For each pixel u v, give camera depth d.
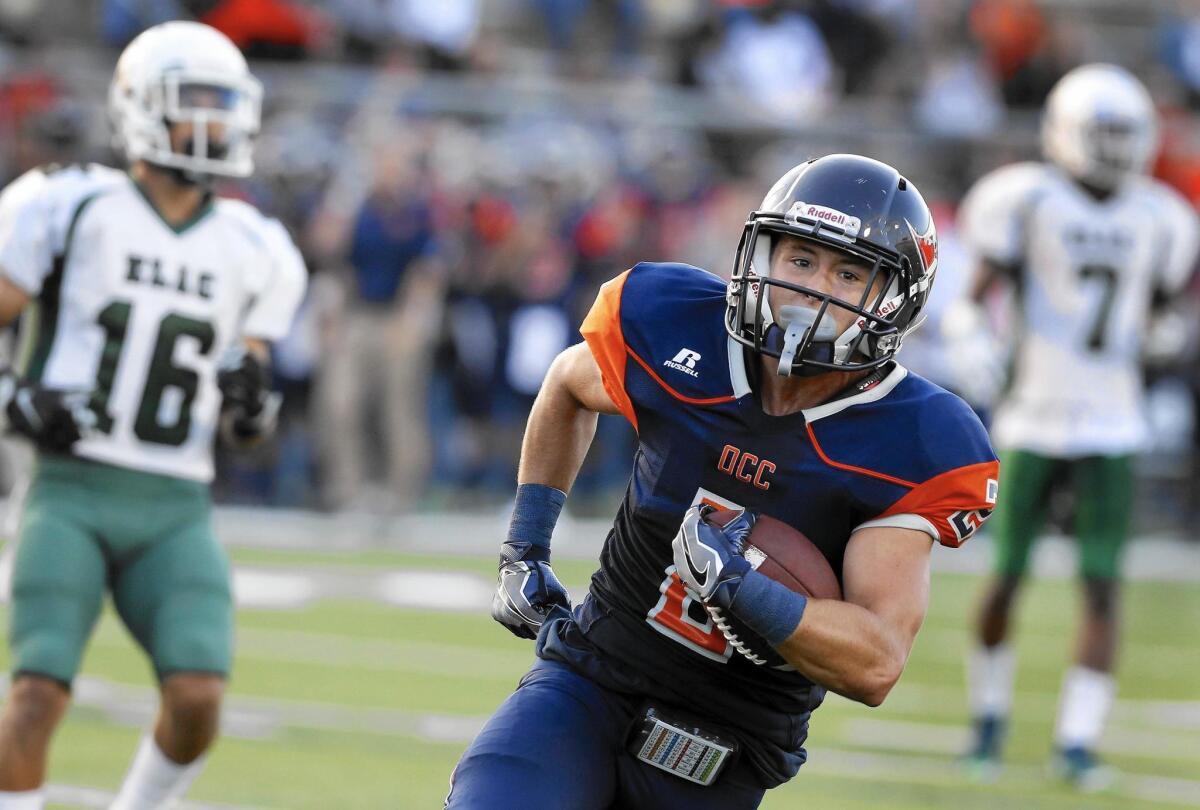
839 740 22.75
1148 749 23.44
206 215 15.27
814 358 10.47
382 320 36.41
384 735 21.17
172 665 14.05
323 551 35.12
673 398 11.04
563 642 11.46
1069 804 19.98
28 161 39.53
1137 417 22.23
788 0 48.47
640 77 48.19
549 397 12.07
